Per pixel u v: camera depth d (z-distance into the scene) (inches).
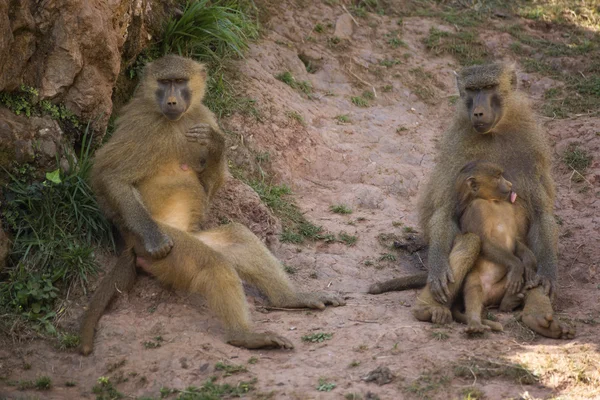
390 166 448.1
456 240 321.4
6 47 317.7
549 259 321.7
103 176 322.7
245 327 290.2
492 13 615.8
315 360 271.7
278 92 474.6
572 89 531.5
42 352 287.9
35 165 335.6
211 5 476.1
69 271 317.7
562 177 446.6
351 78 521.3
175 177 333.1
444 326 295.3
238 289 295.7
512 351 271.1
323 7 564.7
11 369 278.1
